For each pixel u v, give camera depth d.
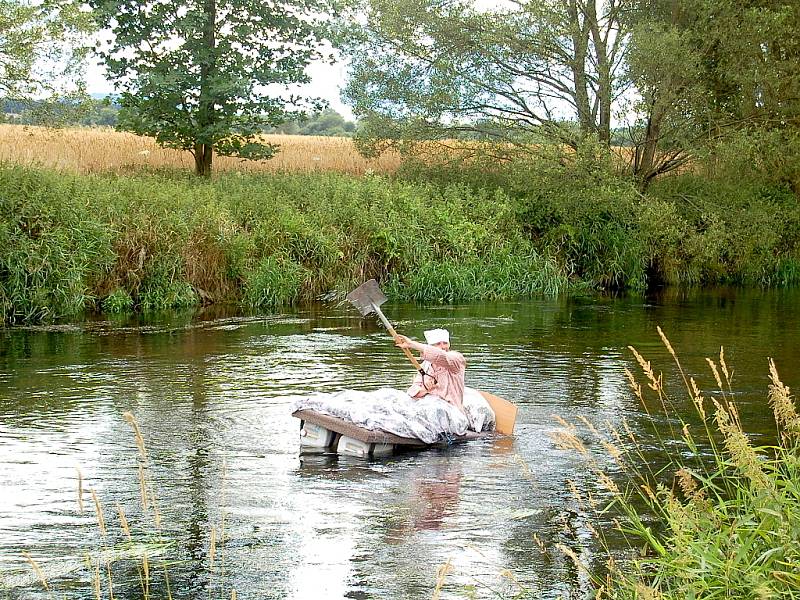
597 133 27.75
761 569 4.75
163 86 26.58
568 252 26.27
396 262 23.50
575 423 10.22
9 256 18.05
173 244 20.56
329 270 22.41
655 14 28.41
